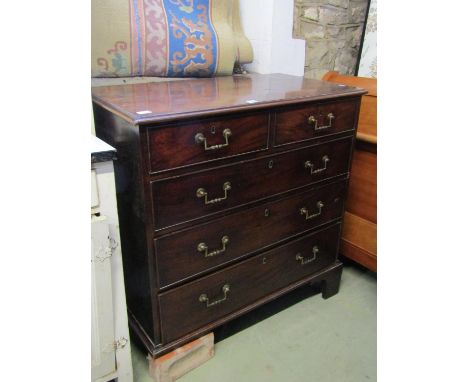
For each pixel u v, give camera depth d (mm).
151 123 879
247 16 1662
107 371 1063
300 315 1479
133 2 1260
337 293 1608
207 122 968
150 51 1308
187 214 1034
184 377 1201
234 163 1067
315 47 1858
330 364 1261
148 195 948
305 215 1336
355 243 1637
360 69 1942
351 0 1907
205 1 1437
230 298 1241
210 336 1230
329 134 1273
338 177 1388
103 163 886
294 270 1403
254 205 1173
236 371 1226
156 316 1093
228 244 1159
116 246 975
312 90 1260
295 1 1701
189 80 1406
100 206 915
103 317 989
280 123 1124
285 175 1211
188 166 982
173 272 1073
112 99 1048
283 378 1207
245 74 1614
